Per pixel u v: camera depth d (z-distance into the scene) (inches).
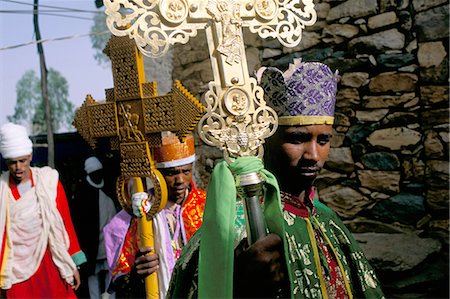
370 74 178.1
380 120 177.0
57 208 173.8
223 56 59.4
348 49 180.4
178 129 69.2
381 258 173.3
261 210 57.4
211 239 56.8
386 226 175.3
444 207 168.9
